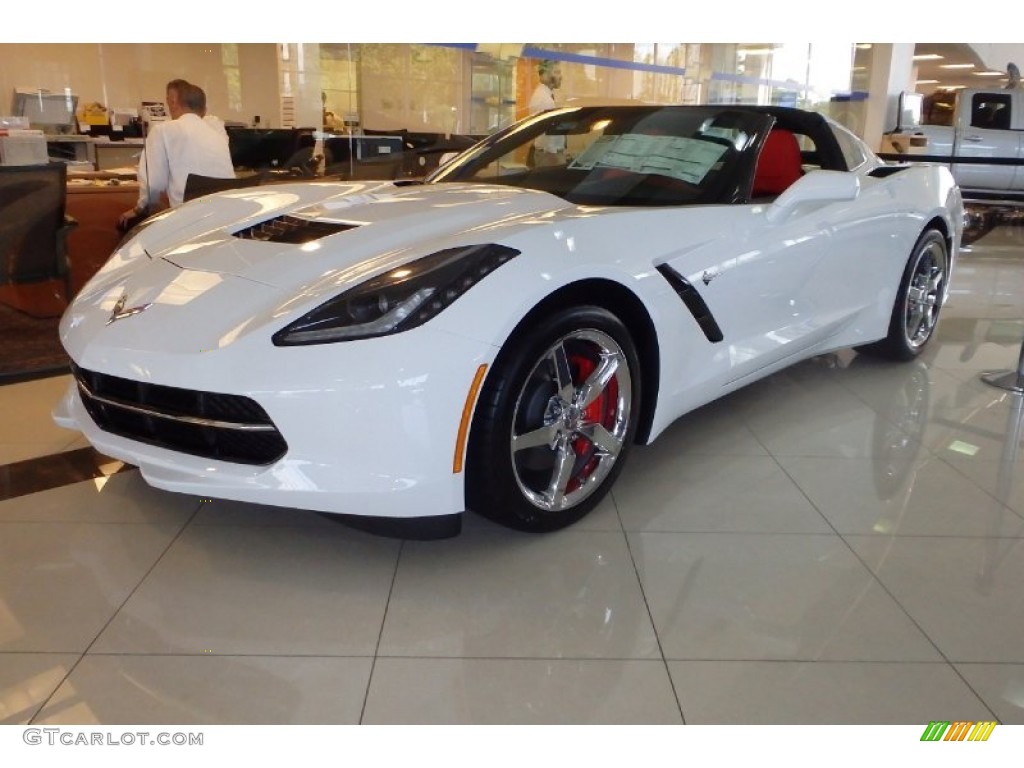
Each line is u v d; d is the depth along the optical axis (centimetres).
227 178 439
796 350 277
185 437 185
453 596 182
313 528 211
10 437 270
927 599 184
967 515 224
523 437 190
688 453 263
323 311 173
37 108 653
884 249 313
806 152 313
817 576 192
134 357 178
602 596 183
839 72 1091
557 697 151
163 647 163
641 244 211
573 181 267
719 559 199
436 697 150
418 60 628
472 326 171
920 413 304
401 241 198
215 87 754
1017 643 169
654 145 274
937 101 1038
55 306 446
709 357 235
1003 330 438
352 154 562
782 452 265
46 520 213
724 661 162
